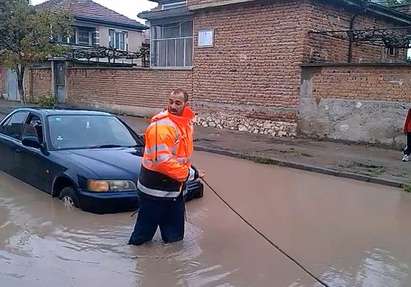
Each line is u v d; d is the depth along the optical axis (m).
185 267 4.42
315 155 10.91
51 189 6.27
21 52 20.67
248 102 15.12
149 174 4.64
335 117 13.06
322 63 13.32
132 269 4.34
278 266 4.54
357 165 9.80
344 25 14.91
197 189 6.69
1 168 7.95
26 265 4.34
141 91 18.92
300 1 13.55
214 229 5.55
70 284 3.99
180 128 4.61
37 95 24.55
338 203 7.12
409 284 4.29
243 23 15.01
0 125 8.26
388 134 12.08
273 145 12.35
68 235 5.12
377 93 12.19
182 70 17.16
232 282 4.15
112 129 7.28
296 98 13.87
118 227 5.35
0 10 19.91
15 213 5.82
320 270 4.51
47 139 6.66
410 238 5.57
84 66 22.56
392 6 19.98
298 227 5.82
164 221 4.94
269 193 7.57
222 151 11.36
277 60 14.23
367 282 4.29
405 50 18.72
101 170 5.77
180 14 18.61
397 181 8.44
